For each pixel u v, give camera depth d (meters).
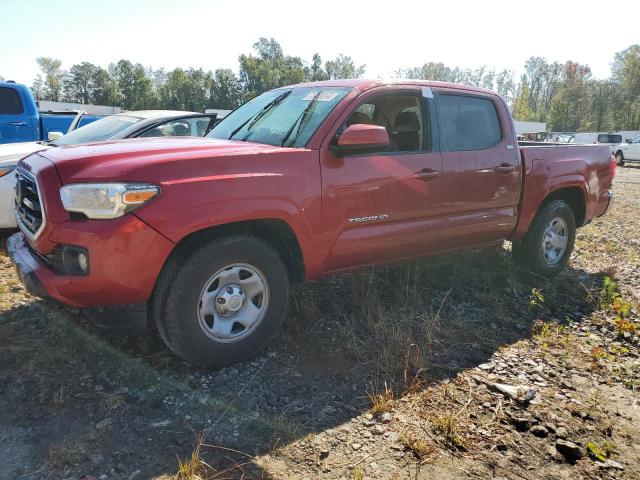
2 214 6.01
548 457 2.87
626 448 3.01
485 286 5.32
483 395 3.42
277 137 4.09
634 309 5.15
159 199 3.13
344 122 3.98
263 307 3.64
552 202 5.73
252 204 3.41
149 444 2.72
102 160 3.27
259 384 3.39
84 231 3.04
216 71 74.00
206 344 3.39
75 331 3.81
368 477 2.60
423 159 4.39
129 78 74.19
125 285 3.10
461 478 2.64
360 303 4.56
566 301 5.29
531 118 104.44
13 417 2.85
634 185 17.41
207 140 4.21
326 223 3.83
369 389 3.40
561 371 3.86
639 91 88.38
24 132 10.48
